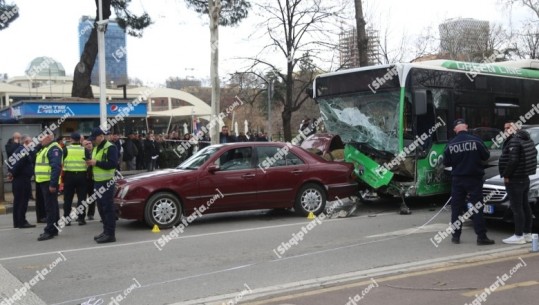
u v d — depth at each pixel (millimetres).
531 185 8703
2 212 13656
